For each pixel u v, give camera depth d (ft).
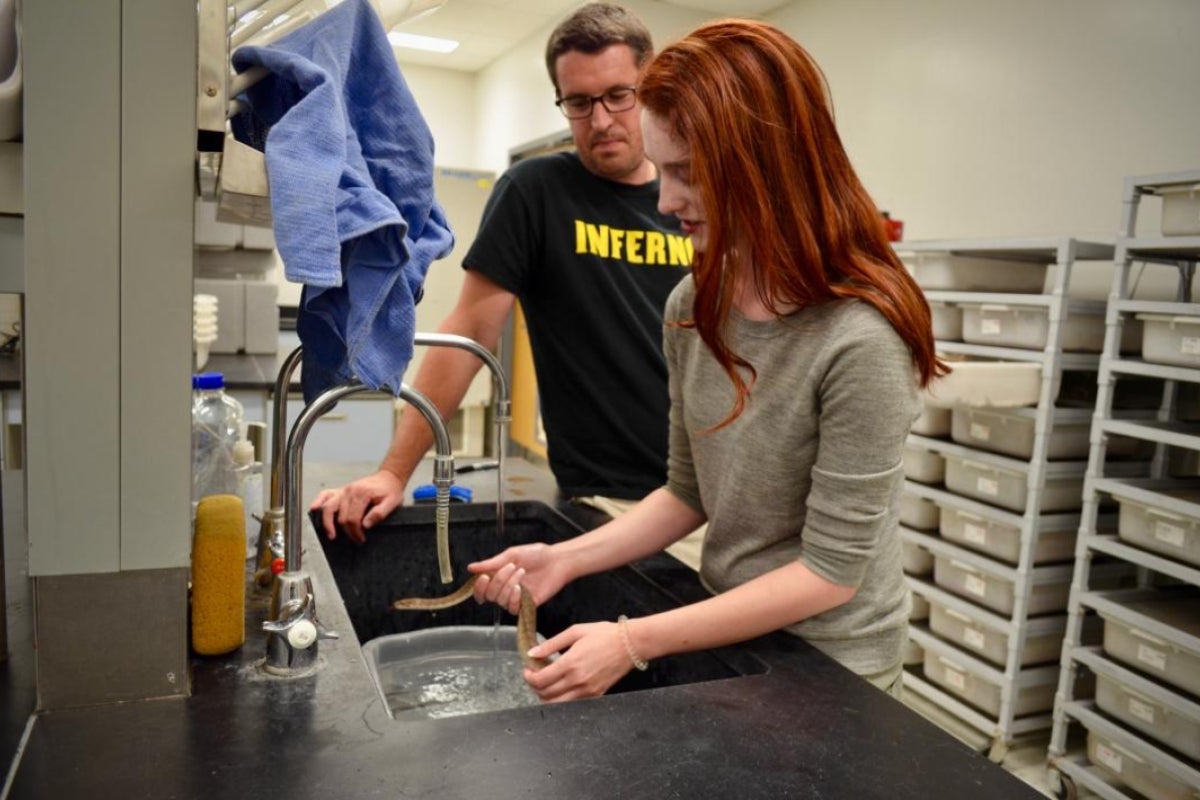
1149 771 7.13
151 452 2.49
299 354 3.12
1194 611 7.32
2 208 2.49
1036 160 10.06
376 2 3.27
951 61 11.10
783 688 2.86
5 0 2.33
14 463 7.06
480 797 2.17
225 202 2.86
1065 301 7.76
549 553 3.81
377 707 2.60
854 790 2.29
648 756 2.40
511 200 5.24
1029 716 8.54
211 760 2.28
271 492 3.42
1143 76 8.89
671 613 3.12
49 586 2.47
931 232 11.52
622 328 5.36
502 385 3.57
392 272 2.57
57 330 2.36
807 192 2.98
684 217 3.21
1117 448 8.54
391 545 4.74
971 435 8.69
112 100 2.30
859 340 2.94
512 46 18.83
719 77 2.88
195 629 2.85
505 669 4.17
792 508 3.39
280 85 2.68
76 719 2.48
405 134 2.82
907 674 9.42
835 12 13.06
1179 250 7.34
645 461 5.33
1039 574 8.18
